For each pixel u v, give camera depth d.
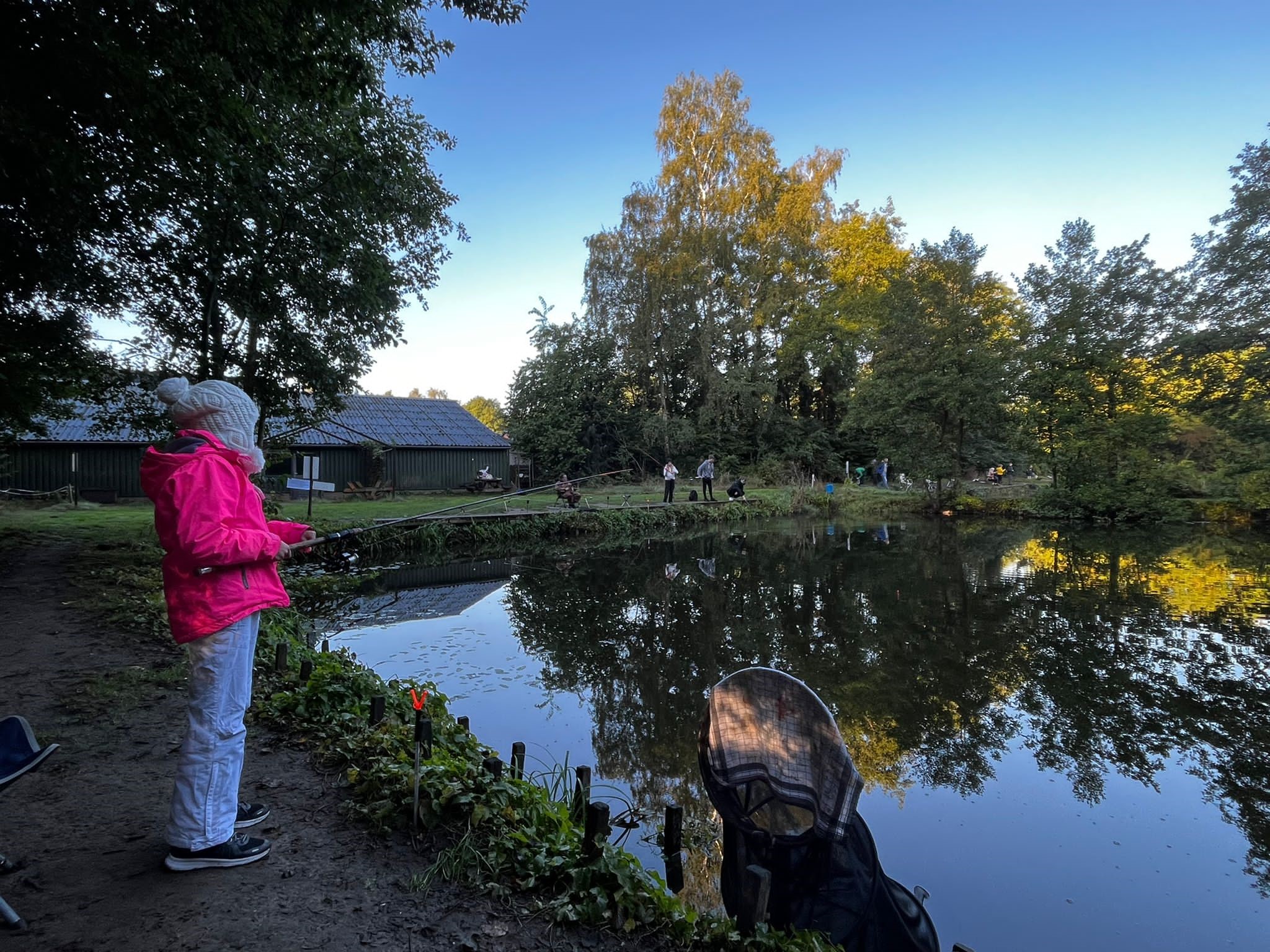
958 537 20.30
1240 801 5.08
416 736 2.93
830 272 36.12
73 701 4.17
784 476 32.88
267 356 12.15
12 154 6.68
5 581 7.79
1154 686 7.41
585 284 32.91
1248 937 3.65
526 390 32.53
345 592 11.65
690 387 34.62
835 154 32.34
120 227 9.21
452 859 2.66
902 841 4.57
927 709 6.79
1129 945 3.60
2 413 10.02
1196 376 21.84
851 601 11.48
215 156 7.75
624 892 2.49
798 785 3.02
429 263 13.58
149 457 2.30
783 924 2.84
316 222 11.26
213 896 2.36
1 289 8.79
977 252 25.97
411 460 26.28
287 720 4.08
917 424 26.97
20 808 2.92
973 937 3.65
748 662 8.16
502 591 12.13
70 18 5.85
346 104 7.60
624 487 29.78
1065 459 24.56
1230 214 20.61
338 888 2.48
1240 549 17.22
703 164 31.94
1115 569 14.48
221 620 2.31
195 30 6.45
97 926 2.15
